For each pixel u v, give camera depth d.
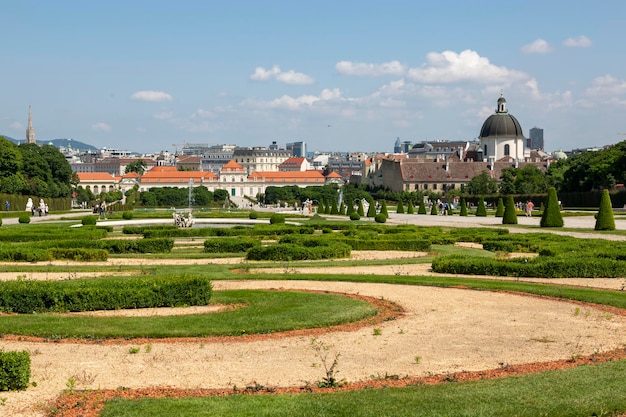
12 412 19.64
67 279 40.31
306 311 33.19
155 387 21.86
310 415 19.02
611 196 161.50
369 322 31.66
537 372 23.14
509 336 28.75
